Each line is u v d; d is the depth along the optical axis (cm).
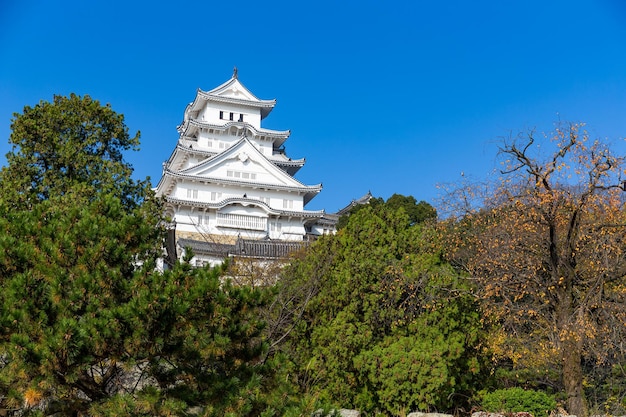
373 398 1512
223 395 929
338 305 1594
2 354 885
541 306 1667
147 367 989
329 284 1631
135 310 855
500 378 1811
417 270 1622
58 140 2358
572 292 1669
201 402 932
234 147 5856
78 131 2456
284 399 998
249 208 5600
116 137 2506
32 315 851
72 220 1005
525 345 1702
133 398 893
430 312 1602
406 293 1648
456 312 1600
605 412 1599
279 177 5956
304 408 938
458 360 1617
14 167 2273
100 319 848
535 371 1780
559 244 1691
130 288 919
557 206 1584
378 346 1500
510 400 1500
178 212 5416
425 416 1400
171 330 898
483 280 1662
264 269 2173
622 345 1600
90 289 890
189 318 923
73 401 917
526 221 1661
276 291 1023
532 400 1494
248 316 996
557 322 1611
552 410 1502
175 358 946
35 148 2333
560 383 1809
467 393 1653
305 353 1563
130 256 972
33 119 2384
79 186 2145
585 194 1555
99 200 1115
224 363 988
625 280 1695
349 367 1515
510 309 1655
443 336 1564
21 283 857
